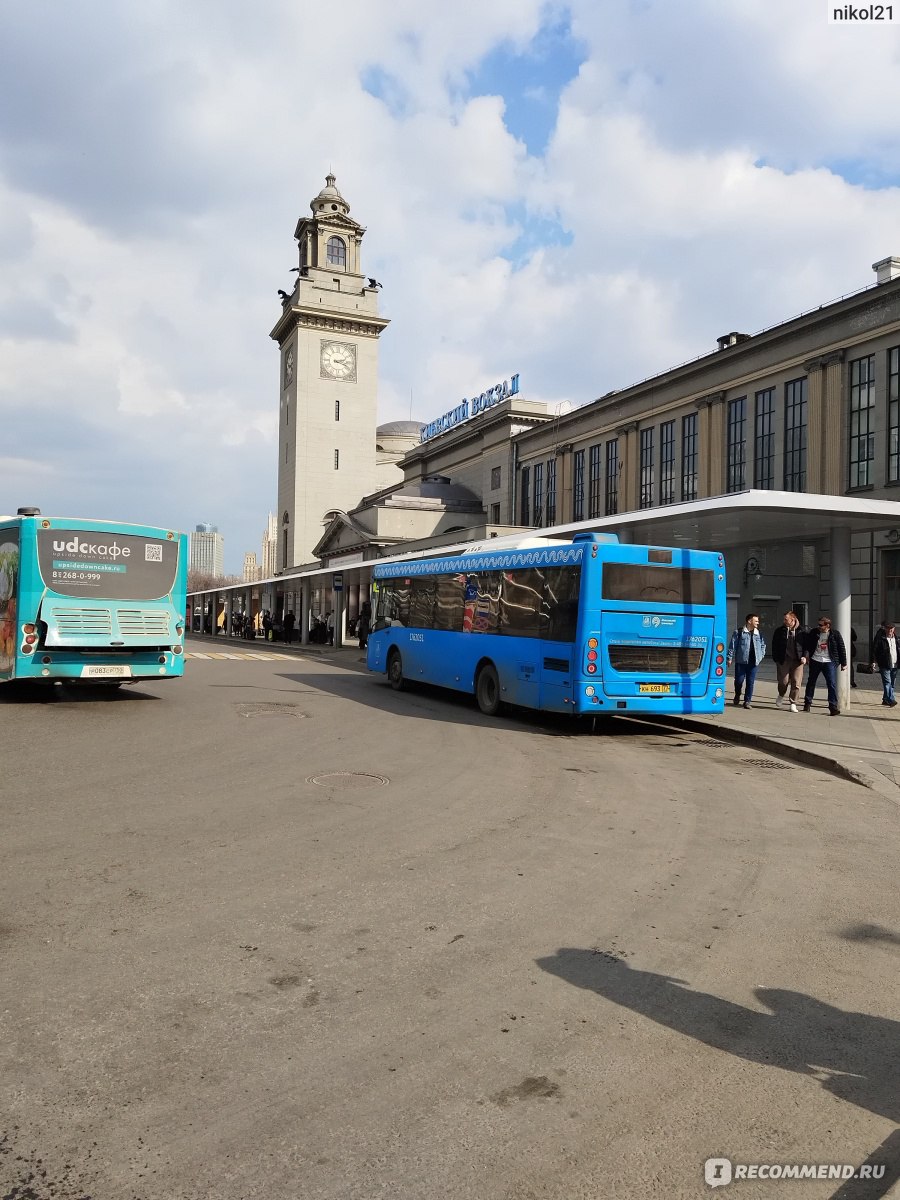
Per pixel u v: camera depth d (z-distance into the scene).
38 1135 3.00
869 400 31.06
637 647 13.44
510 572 15.33
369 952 4.68
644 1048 3.73
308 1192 2.74
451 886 5.81
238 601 72.50
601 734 13.95
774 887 6.04
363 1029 3.82
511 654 14.99
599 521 20.58
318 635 48.50
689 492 41.28
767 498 15.88
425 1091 3.34
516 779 9.67
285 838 6.90
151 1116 3.13
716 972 4.55
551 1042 3.75
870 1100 3.38
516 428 58.00
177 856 6.35
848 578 17.39
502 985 4.32
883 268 32.06
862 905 5.72
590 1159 2.95
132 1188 2.74
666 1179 2.86
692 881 6.11
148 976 4.30
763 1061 3.65
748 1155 3.00
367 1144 3.00
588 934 5.04
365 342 84.81
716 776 10.48
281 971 4.41
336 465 83.38
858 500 16.58
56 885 5.64
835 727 14.33
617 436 46.62
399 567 20.38
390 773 9.73
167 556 16.19
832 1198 2.78
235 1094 3.28
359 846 6.72
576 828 7.53
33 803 7.96
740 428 37.88
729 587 32.69
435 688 20.41
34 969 4.36
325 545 69.69
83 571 15.38
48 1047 3.60
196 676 23.23
